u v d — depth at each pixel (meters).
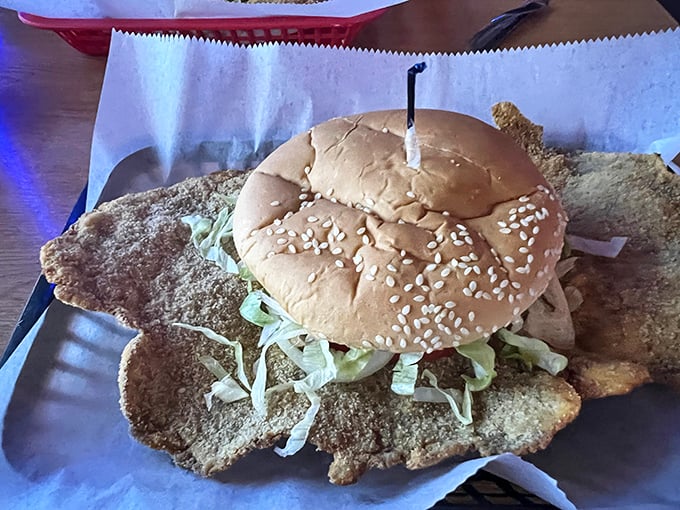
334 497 0.19
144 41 0.27
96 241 0.24
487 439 0.19
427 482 0.19
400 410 0.20
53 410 0.21
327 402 0.20
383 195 0.19
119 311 0.21
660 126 0.28
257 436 0.19
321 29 0.31
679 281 0.22
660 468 0.20
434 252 0.18
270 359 0.21
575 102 0.29
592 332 0.22
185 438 0.20
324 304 0.18
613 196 0.25
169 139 0.29
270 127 0.30
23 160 0.29
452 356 0.21
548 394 0.19
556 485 0.17
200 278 0.23
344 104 0.30
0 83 0.32
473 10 0.35
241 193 0.21
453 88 0.29
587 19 0.33
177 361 0.21
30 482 0.20
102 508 0.19
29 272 0.25
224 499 0.19
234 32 0.31
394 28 0.34
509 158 0.20
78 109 0.31
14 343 0.23
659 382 0.21
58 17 0.30
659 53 0.28
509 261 0.19
